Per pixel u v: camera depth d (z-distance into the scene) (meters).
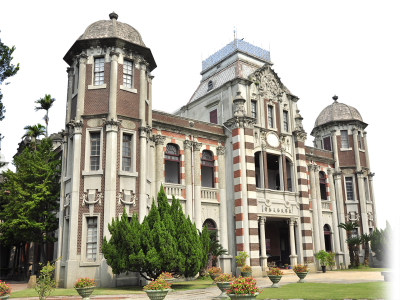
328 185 40.41
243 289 12.67
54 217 28.52
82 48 25.78
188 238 20.81
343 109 44.03
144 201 24.30
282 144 34.56
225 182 31.59
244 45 36.78
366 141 43.78
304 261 33.22
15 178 29.44
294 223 33.91
